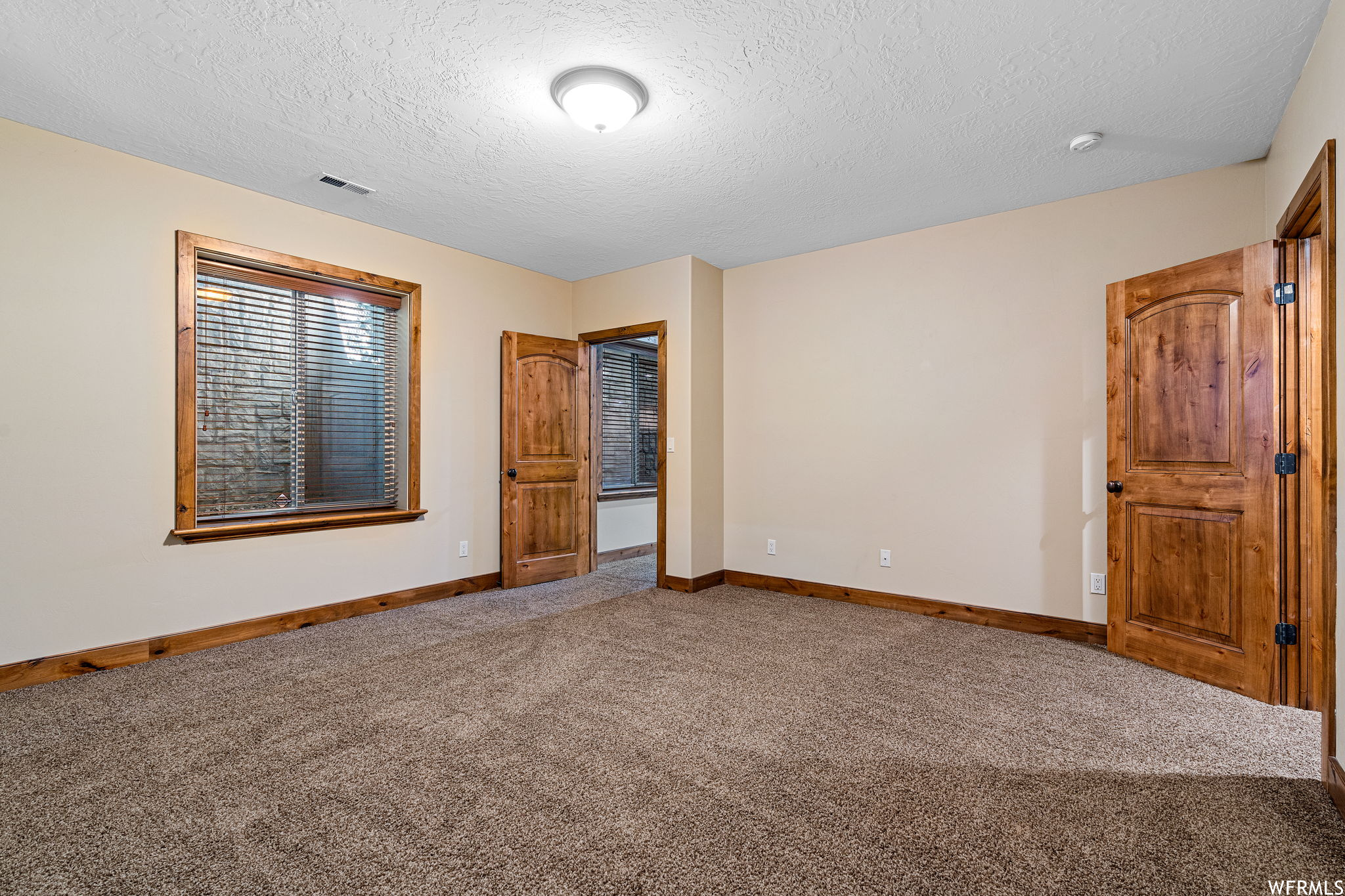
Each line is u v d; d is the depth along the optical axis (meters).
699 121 2.63
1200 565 2.75
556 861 1.50
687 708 2.41
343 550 3.75
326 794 1.80
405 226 3.92
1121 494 3.08
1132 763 1.99
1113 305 3.12
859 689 2.62
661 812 1.71
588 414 5.21
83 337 2.81
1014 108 2.53
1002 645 3.23
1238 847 1.56
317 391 3.76
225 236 3.26
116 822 1.66
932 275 3.88
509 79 2.34
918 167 3.06
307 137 2.78
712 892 1.39
